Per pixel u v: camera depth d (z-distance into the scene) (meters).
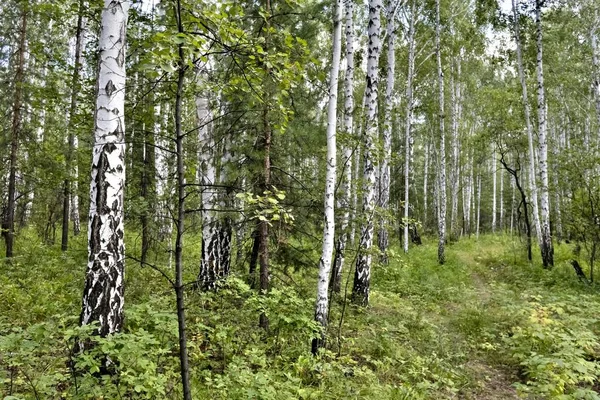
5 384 4.25
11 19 13.65
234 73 5.18
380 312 9.46
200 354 5.27
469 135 28.89
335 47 6.30
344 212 8.29
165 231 10.78
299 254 8.24
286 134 7.54
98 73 4.59
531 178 18.73
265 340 6.35
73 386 4.14
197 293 7.50
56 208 16.42
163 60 3.04
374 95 9.05
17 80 13.27
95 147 4.55
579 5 18.22
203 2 3.28
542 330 7.04
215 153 8.46
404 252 19.67
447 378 5.94
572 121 25.98
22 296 7.73
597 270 14.07
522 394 5.30
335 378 5.29
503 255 18.75
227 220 7.83
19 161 13.24
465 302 10.61
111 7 4.57
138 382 4.03
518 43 18.59
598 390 5.69
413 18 19.66
